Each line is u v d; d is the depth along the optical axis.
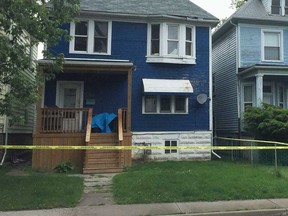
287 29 18.03
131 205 7.59
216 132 20.33
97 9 15.13
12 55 8.60
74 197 8.00
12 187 8.74
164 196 8.09
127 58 15.45
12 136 14.58
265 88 17.91
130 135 13.10
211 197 8.04
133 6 15.91
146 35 15.71
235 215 7.05
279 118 14.43
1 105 8.97
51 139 12.59
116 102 15.24
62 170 11.88
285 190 8.62
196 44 16.08
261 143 14.79
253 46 17.62
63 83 15.03
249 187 8.80
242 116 17.00
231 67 18.34
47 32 9.24
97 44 15.41
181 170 11.33
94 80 15.23
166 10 15.92
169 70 15.72
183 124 15.62
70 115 13.40
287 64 17.70
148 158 15.02
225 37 19.34
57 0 9.69
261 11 18.20
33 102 9.25
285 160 13.78
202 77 15.96
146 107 15.47
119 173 11.37
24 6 8.48
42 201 7.61
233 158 15.85
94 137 12.84
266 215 7.09
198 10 16.41
